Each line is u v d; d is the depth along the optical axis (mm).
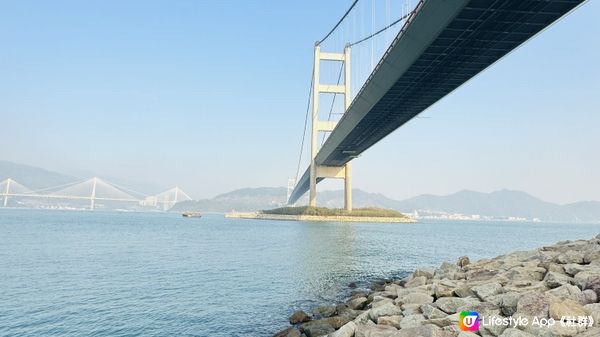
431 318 8984
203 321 13312
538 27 32094
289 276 21938
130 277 21375
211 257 30406
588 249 13172
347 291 18047
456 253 38406
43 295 16938
